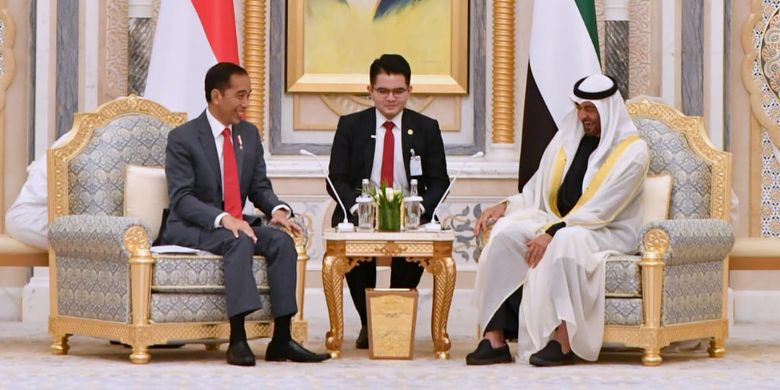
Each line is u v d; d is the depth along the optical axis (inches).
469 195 366.9
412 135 293.3
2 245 291.9
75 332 269.0
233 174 271.0
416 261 267.4
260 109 371.9
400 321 262.4
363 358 265.6
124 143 283.1
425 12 377.1
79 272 267.4
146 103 290.5
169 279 253.8
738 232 376.2
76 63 360.8
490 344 257.4
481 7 378.3
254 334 260.5
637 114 290.7
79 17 362.0
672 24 364.2
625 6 370.6
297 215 276.4
